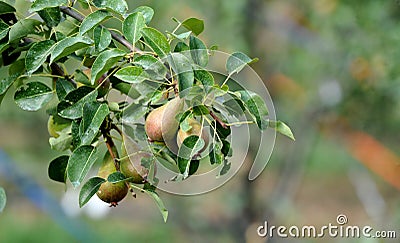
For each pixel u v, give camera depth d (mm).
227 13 4297
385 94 3930
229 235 4340
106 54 2119
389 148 4531
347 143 4742
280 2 4922
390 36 3791
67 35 2254
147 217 5422
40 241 6633
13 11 2264
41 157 6359
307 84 4840
